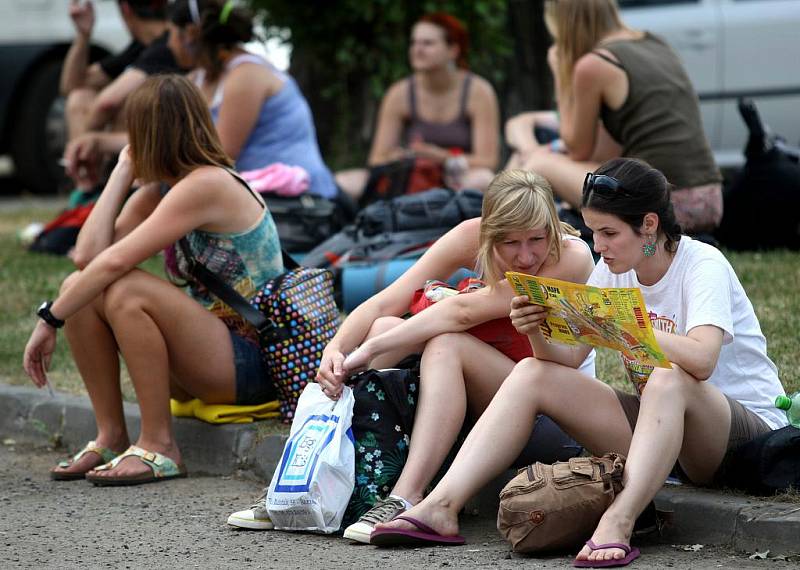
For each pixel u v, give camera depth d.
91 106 33.88
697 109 23.59
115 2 46.47
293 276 18.34
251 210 18.23
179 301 17.69
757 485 14.27
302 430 15.32
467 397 15.55
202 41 25.25
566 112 23.58
